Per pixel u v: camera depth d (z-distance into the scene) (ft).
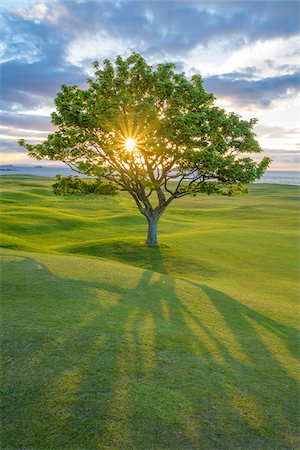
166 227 191.83
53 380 25.85
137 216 220.23
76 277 54.65
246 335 39.70
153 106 94.07
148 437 21.13
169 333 36.76
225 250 110.73
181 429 22.04
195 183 113.39
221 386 27.53
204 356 32.53
